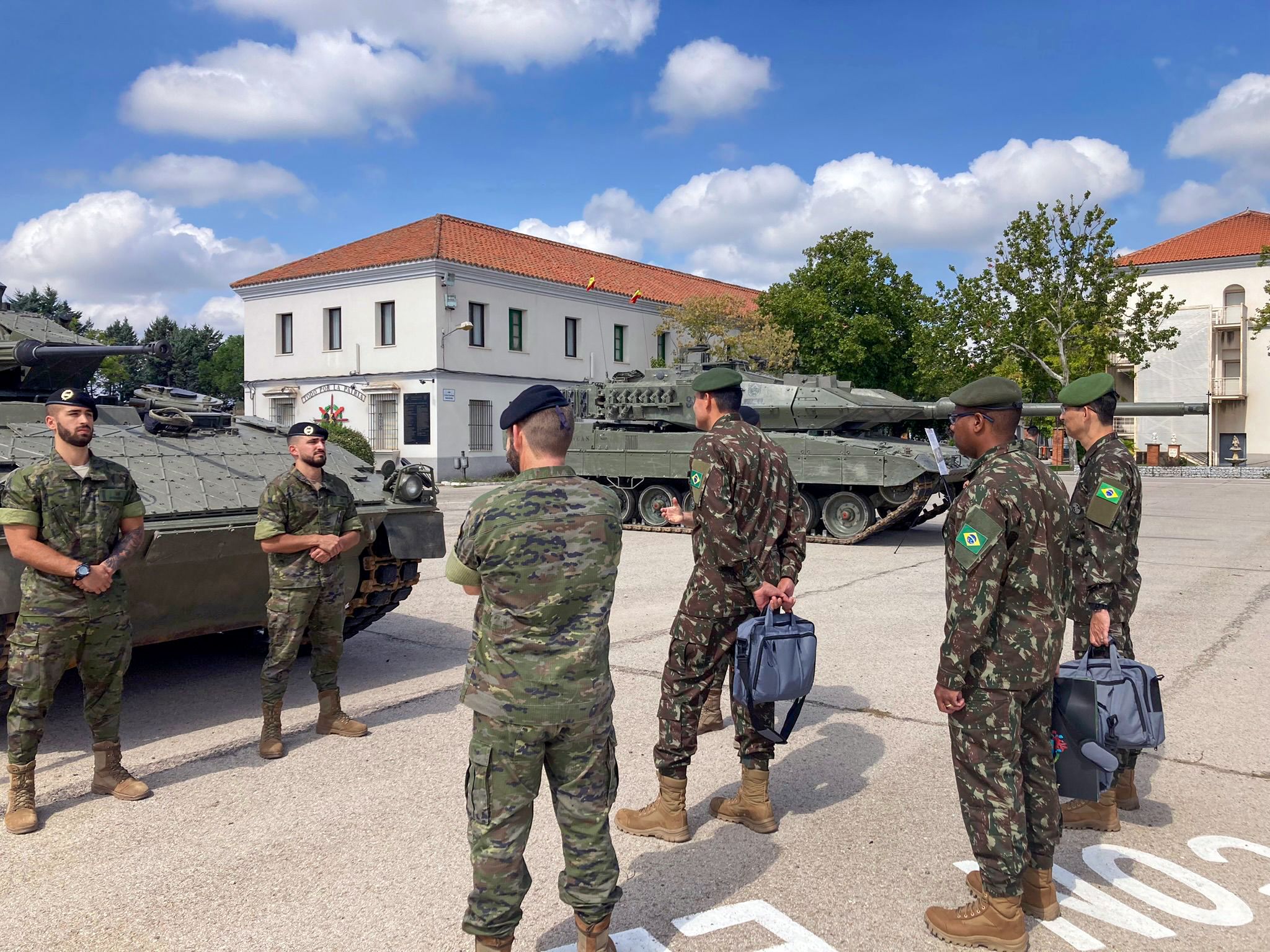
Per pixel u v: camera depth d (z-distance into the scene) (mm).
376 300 29312
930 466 13367
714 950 3182
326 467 6590
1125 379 41312
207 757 5039
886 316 36281
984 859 3178
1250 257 38750
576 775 2891
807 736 5316
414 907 3451
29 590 4191
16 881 3668
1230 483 28359
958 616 3086
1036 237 32125
